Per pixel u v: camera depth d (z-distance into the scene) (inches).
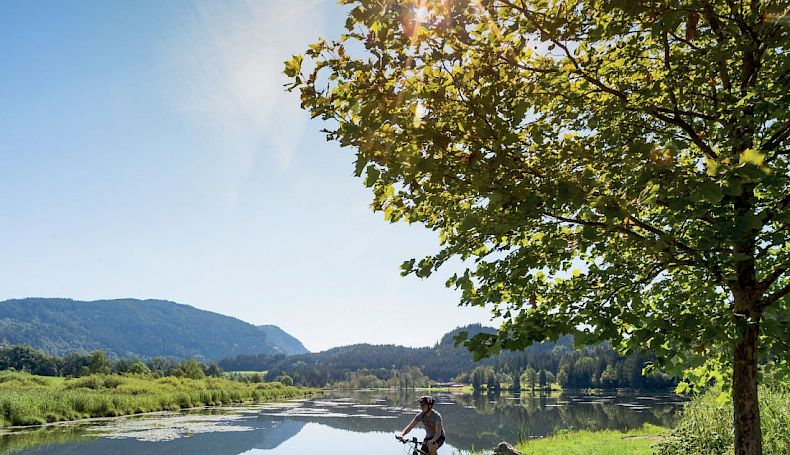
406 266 213.5
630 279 213.2
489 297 214.5
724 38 198.1
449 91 184.7
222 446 1073.5
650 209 211.9
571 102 212.1
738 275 199.2
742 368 201.0
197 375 4532.5
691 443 519.8
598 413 1961.1
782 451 397.7
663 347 203.9
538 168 198.5
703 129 223.5
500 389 6747.1
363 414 2050.9
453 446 1039.0
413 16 164.4
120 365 6604.3
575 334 188.5
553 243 186.7
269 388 4717.0
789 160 212.2
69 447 1006.4
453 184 187.3
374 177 172.7
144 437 1179.3
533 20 187.3
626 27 196.2
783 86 177.5
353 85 175.8
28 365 6092.5
